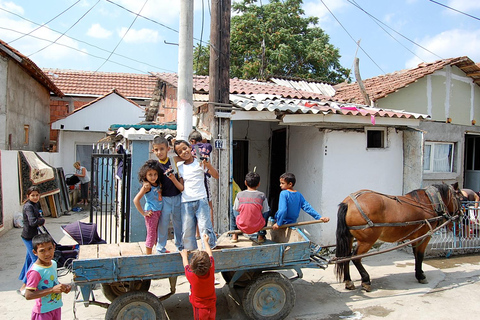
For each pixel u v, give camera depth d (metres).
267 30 20.39
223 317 5.03
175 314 5.08
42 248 3.64
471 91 11.74
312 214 5.50
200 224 4.45
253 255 4.56
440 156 11.21
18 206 9.82
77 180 13.65
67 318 4.93
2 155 8.83
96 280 4.04
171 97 11.00
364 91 10.27
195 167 4.56
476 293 5.93
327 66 20.67
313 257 5.47
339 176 8.06
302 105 7.86
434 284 6.29
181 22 6.27
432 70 10.55
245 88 9.86
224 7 7.06
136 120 15.14
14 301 5.38
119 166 8.80
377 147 8.72
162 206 4.50
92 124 14.75
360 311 5.28
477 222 7.98
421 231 6.31
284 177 5.58
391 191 8.72
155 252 4.77
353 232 5.95
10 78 10.61
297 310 5.29
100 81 19.03
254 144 10.51
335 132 8.02
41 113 14.48
